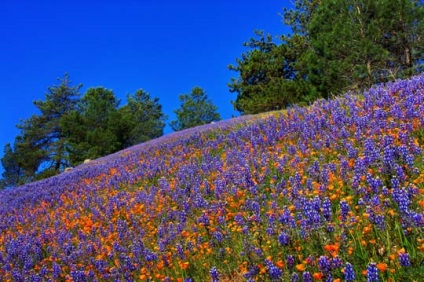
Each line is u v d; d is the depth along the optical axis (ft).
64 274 32.24
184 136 90.68
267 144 47.39
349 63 100.07
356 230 20.61
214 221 30.60
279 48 189.47
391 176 25.07
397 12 98.12
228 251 24.93
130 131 228.84
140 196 44.62
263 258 22.06
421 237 18.15
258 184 34.45
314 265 19.33
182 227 31.50
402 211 19.16
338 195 26.11
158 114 352.69
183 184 44.37
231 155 47.09
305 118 52.03
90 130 222.28
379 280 16.90
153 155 72.64
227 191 35.06
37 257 37.83
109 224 39.45
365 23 102.17
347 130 39.96
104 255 32.86
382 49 97.35
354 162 29.68
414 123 33.78
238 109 199.00
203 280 24.23
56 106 263.70
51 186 73.56
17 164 245.45
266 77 191.01
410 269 16.90
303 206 23.63
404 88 48.06
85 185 65.00
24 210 60.70
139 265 28.32
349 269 16.71
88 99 276.62
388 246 18.71
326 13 109.50
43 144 253.24
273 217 25.16
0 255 39.93
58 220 47.96
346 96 58.18
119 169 68.59
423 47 102.63
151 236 33.58
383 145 30.48
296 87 149.07
